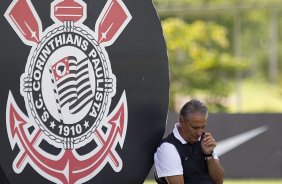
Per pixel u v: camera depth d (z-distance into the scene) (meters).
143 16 15.33
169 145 15.66
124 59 15.12
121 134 15.14
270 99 87.31
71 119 14.48
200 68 60.97
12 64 13.89
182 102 61.47
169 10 50.16
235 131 31.30
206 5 50.84
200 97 63.50
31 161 14.09
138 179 15.46
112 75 14.98
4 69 13.80
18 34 13.95
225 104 63.41
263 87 88.62
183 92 61.12
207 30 65.00
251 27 88.81
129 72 15.18
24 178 14.03
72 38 14.51
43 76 14.20
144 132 15.43
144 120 15.40
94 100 14.76
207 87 61.56
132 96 15.23
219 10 50.78
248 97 87.56
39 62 14.16
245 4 50.62
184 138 15.80
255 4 50.75
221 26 71.75
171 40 60.84
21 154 13.98
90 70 14.70
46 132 14.22
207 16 68.19
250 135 31.34
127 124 15.20
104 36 14.87
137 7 15.27
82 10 14.61
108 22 14.92
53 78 14.29
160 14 55.47
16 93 13.91
